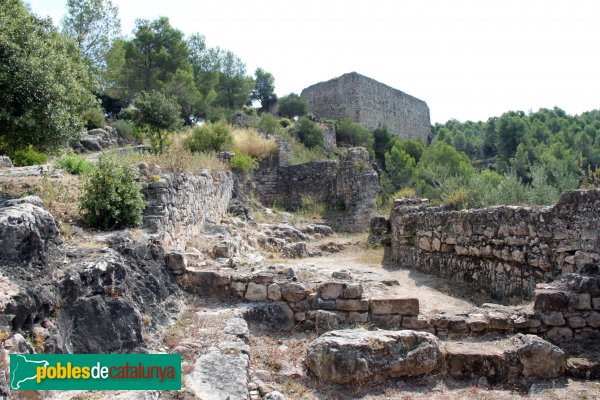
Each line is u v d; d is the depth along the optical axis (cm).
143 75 3098
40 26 778
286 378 471
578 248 636
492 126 5181
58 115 714
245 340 522
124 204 681
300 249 1314
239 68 4238
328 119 4347
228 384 408
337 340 478
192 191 1005
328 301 618
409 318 599
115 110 2966
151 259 607
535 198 1360
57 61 747
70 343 415
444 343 535
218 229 1127
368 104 4744
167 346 490
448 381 485
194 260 772
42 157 1152
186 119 3141
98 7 2692
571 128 4481
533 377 482
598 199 612
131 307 482
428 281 931
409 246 1154
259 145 2127
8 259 398
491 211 805
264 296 638
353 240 1475
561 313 572
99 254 509
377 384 470
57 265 458
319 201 2034
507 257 761
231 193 1631
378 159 4125
